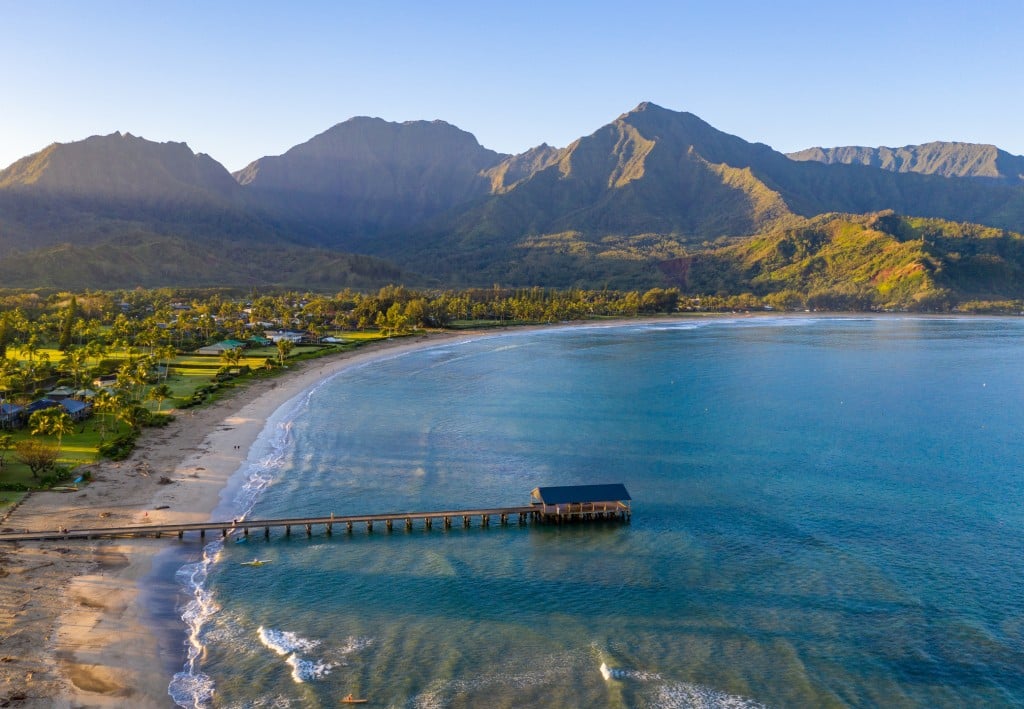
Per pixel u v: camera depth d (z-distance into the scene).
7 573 64.88
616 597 65.81
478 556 74.81
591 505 85.56
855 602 64.69
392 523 82.56
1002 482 99.38
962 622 61.28
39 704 47.69
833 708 50.09
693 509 88.31
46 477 88.62
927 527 82.44
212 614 61.56
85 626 57.59
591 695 51.19
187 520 80.25
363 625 60.44
